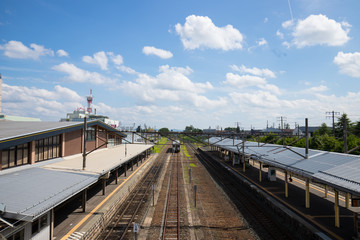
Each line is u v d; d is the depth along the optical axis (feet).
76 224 42.57
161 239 40.73
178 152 193.16
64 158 69.92
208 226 46.16
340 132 128.26
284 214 49.39
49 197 35.50
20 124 70.54
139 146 134.31
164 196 67.15
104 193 61.36
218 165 128.88
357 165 43.78
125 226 46.29
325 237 37.50
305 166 53.26
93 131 92.17
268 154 79.00
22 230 31.09
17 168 50.11
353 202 38.06
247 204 59.72
